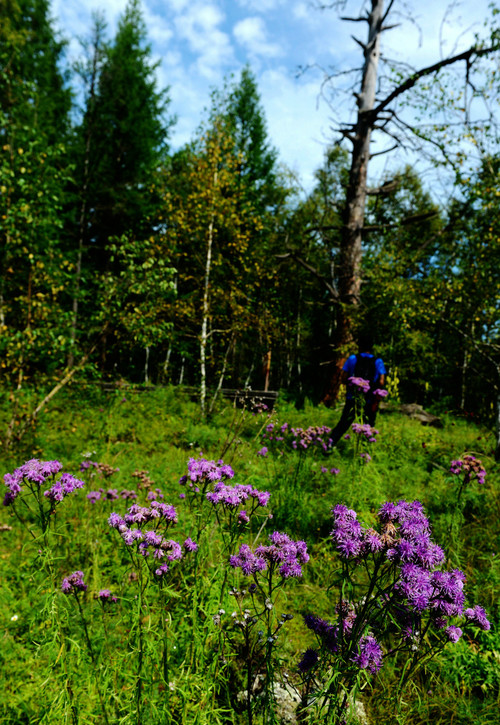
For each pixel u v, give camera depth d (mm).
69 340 7402
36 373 7930
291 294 22844
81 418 8883
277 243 16750
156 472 5445
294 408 10844
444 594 1607
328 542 3807
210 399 11203
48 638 1950
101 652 2408
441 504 4215
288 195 16578
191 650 2199
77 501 4434
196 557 2336
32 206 7016
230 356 16734
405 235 14000
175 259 13375
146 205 18766
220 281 12797
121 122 19172
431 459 6445
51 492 2049
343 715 1690
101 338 8789
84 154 18438
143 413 9641
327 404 12352
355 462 4617
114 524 2145
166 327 9281
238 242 12117
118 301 8398
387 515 1680
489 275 8539
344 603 1823
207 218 11672
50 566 2010
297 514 4090
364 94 13234
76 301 12031
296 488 4395
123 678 2238
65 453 6801
